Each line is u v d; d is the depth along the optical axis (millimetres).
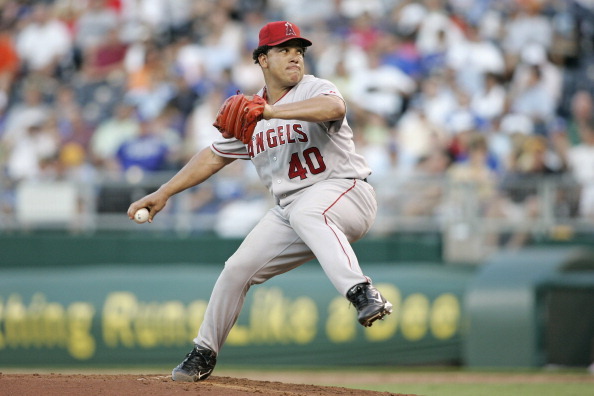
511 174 37438
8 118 45156
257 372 31203
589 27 47719
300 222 14859
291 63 15055
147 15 47812
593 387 26219
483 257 35250
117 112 42969
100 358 32781
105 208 35938
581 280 31641
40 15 49156
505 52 45281
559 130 40844
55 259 35594
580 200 35406
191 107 42188
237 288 15961
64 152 41125
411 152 39500
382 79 42688
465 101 41656
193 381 16047
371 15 46625
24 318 33250
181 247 35844
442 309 32156
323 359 32156
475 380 28359
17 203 35688
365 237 35375
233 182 36375
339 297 32594
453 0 46875
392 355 32062
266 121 15344
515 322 31094
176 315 32781
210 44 45125
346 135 15203
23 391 14141
